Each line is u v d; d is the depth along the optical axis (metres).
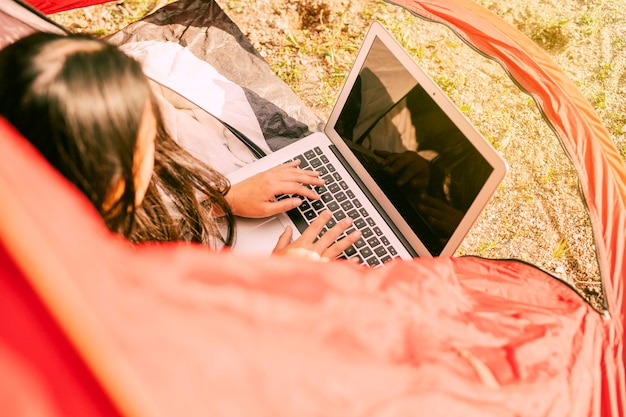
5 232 0.36
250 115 1.58
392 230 1.22
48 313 0.36
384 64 1.14
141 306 0.42
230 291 0.50
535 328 0.80
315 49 1.89
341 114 1.28
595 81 1.88
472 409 0.58
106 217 0.74
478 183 1.03
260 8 1.95
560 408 0.71
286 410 0.46
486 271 0.96
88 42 0.64
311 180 1.22
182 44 1.72
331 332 0.56
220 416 0.42
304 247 1.09
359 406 0.51
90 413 0.38
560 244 1.60
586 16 1.99
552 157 1.75
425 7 1.46
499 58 1.37
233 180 1.28
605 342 0.94
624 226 1.12
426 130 1.10
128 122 0.65
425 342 0.64
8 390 0.37
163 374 0.40
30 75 0.59
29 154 0.42
